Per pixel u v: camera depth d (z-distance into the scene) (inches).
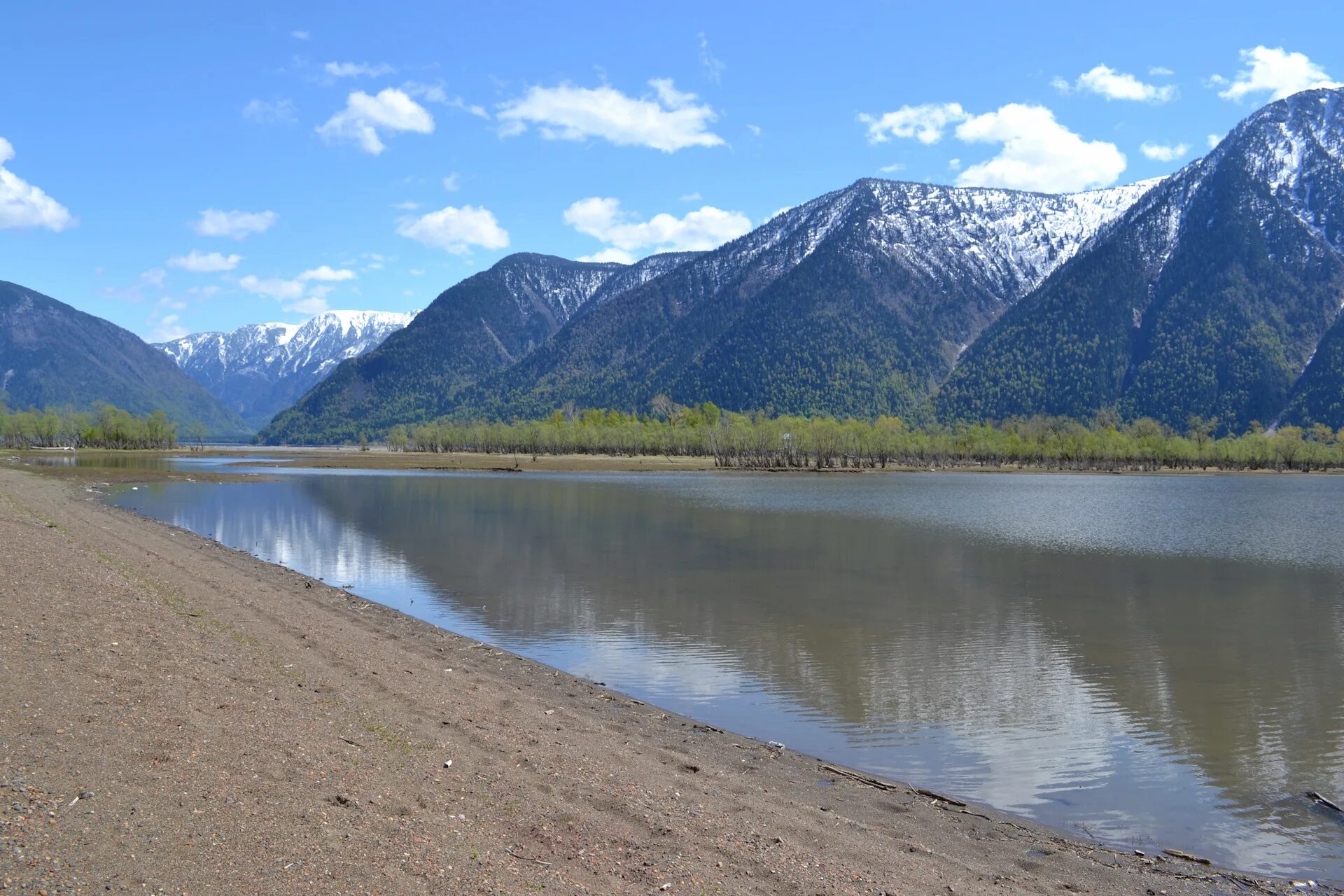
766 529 2554.1
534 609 1289.4
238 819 393.7
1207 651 1114.1
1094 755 713.0
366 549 1932.8
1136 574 1823.3
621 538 2250.2
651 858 418.9
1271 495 4872.0
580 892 372.5
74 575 981.8
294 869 355.9
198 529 2262.6
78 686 552.1
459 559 1804.9
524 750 574.9
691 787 550.3
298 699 613.9
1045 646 1128.2
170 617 837.2
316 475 5521.7
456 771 509.7
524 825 441.4
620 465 7632.9
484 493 3981.3
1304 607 1456.7
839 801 567.2
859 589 1536.7
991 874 460.8
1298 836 558.9
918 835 513.7
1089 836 550.0
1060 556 2100.1
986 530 2682.1
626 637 1121.4
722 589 1507.1
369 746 529.7
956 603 1432.1
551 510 3105.3
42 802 380.2
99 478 4180.6
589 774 543.8
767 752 674.8
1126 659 1066.7
